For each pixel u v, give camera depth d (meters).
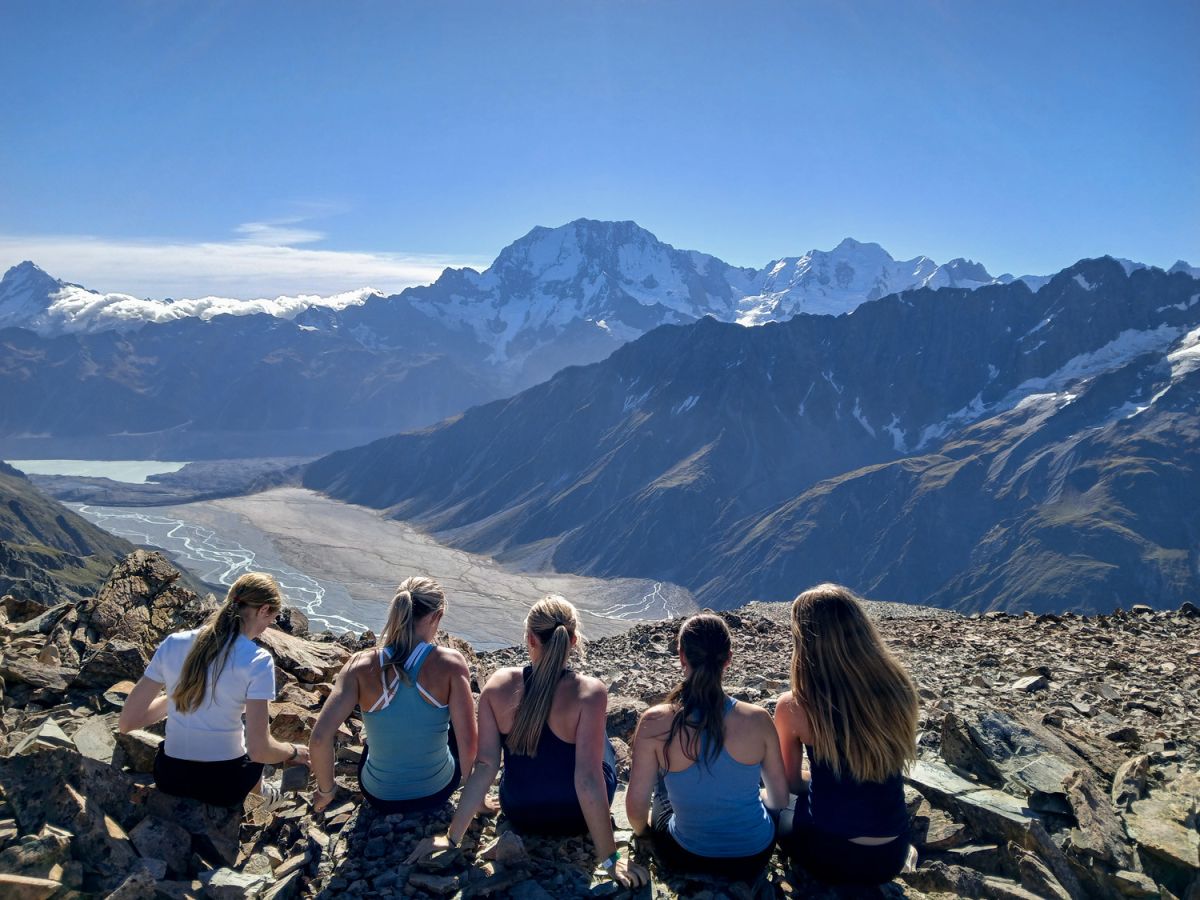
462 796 2.86
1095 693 5.11
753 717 2.75
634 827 2.90
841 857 2.72
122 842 2.64
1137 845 3.04
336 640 5.44
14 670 3.74
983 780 3.42
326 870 2.79
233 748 2.94
